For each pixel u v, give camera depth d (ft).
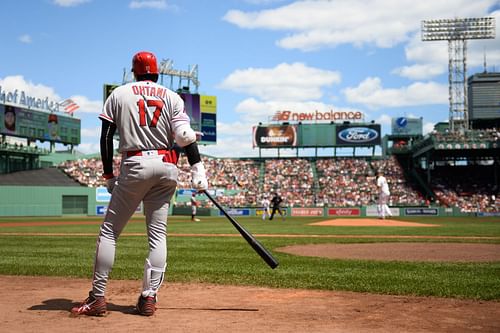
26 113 195.62
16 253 38.34
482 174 197.77
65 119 213.66
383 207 109.19
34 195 176.35
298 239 52.70
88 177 196.03
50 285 22.72
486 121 230.68
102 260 15.93
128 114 16.11
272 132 214.48
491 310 16.56
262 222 108.17
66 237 58.39
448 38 194.70
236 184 206.28
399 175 204.33
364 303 17.81
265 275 25.16
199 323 14.53
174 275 25.21
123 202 16.39
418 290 20.44
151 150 16.25
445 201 178.70
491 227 80.28
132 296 19.65
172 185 16.75
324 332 13.41
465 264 29.96
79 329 13.82
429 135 181.47
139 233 65.87
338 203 190.08
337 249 41.06
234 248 41.83
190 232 67.05
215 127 207.21
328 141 212.23
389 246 43.78
